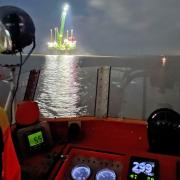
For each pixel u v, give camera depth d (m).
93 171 2.21
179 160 2.12
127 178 1.98
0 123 1.65
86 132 3.30
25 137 2.66
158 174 1.98
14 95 3.16
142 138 3.11
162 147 2.56
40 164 2.43
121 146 2.89
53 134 3.10
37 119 2.85
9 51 2.97
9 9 2.98
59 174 2.20
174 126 2.51
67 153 2.49
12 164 1.66
